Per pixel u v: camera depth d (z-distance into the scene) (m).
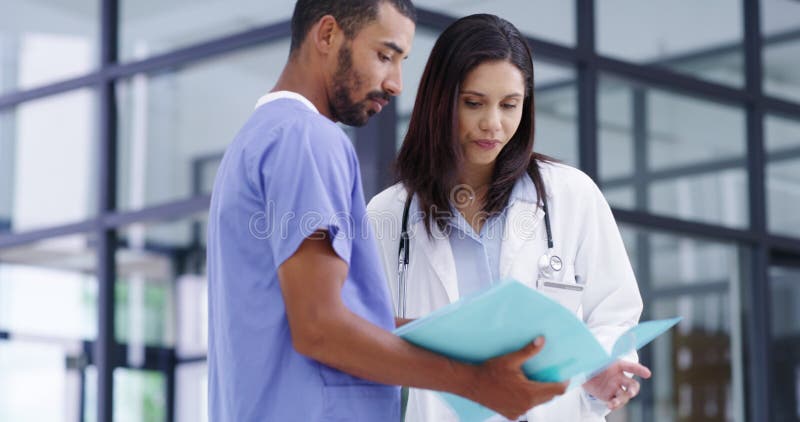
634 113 5.03
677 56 5.17
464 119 2.01
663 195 5.03
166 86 5.30
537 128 4.83
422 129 2.07
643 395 4.88
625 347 1.72
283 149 1.66
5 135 5.57
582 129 4.90
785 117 5.46
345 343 1.57
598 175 4.90
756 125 5.32
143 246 5.36
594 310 2.09
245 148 1.71
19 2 5.53
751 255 5.28
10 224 5.57
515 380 1.62
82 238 5.48
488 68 1.98
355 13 1.72
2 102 5.58
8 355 5.46
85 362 5.40
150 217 5.25
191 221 5.27
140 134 5.35
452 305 1.56
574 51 4.90
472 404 1.79
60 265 5.50
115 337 5.38
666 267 5.03
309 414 1.63
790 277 5.45
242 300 1.68
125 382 5.36
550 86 4.88
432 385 1.61
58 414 5.41
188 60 5.21
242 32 5.05
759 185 5.28
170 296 5.30
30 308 5.48
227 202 1.71
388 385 1.70
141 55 5.34
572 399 2.00
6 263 5.55
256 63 5.04
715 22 5.29
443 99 2.01
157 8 5.33
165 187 5.27
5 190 5.56
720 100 5.26
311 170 1.63
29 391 5.44
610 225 2.13
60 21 5.48
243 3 5.08
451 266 2.07
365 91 1.74
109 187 5.38
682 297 5.05
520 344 1.61
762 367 5.20
